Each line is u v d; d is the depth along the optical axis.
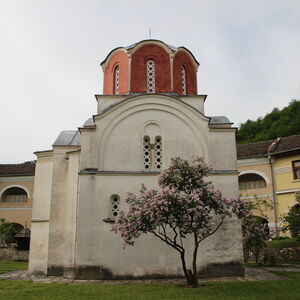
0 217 41.22
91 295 11.15
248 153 34.88
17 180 41.97
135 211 11.95
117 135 17.08
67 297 10.84
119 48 20.02
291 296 10.61
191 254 15.61
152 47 19.52
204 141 17.08
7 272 19.34
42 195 20.00
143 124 17.31
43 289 12.46
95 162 16.58
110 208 16.11
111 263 15.34
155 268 15.43
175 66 19.66
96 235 15.62
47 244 18.62
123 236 12.02
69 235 16.86
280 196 31.80
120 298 10.58
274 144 34.34
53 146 19.22
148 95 17.48
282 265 21.16
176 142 17.12
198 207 11.63
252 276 15.55
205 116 17.34
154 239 15.74
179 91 19.52
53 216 18.08
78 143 19.53
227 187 16.39
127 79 19.17
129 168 16.70
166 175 13.05
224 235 15.83
